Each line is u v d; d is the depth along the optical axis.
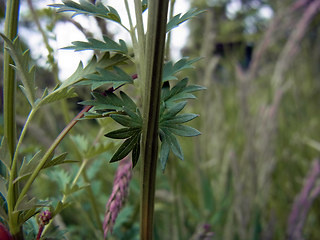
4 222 0.09
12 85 0.09
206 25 0.32
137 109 0.08
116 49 0.09
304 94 0.39
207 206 0.27
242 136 0.32
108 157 0.20
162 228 0.27
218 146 0.32
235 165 0.24
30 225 0.10
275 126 0.26
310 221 0.30
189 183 0.31
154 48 0.08
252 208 0.24
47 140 0.20
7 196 0.08
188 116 0.08
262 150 0.26
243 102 0.27
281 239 0.27
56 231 0.10
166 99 0.09
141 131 0.08
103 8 0.09
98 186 0.20
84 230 0.21
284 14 0.29
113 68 0.09
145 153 0.08
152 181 0.09
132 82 0.09
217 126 0.33
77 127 0.26
